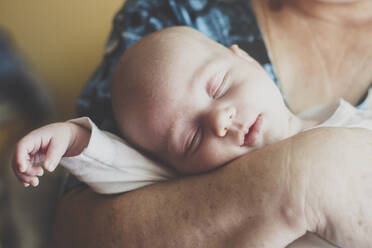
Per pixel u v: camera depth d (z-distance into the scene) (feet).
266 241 1.92
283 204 1.89
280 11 3.25
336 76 3.10
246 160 2.10
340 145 1.91
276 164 1.96
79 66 6.93
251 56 3.13
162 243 2.15
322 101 3.10
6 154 6.28
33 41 6.98
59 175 6.06
